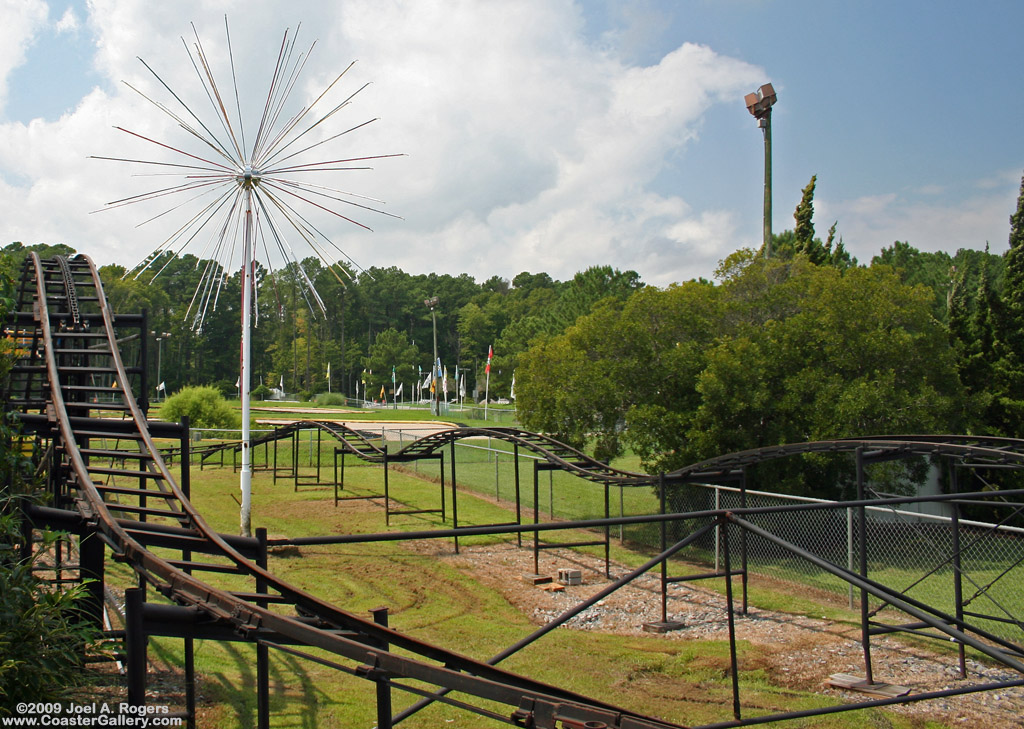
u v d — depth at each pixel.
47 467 11.24
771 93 28.56
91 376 14.91
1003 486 20.84
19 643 5.47
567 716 3.87
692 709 9.91
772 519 20.08
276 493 29.42
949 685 10.95
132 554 6.22
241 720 8.60
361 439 26.03
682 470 16.06
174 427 12.46
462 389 93.12
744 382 19.66
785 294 21.98
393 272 155.38
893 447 12.94
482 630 13.41
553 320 76.50
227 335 114.75
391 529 22.45
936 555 18.83
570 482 31.75
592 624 14.17
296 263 17.12
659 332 22.02
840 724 9.43
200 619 5.30
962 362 22.81
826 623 14.10
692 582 17.25
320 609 5.44
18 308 16.17
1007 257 23.53
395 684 4.59
